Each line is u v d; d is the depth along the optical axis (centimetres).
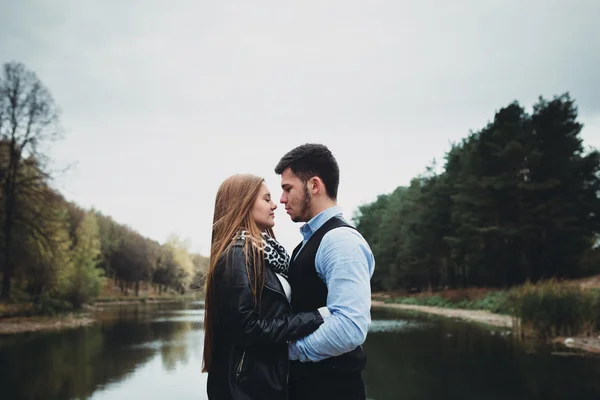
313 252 192
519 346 1273
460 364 1024
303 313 179
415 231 4628
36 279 3030
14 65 2778
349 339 171
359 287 177
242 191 202
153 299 8219
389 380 866
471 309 3073
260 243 190
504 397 726
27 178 2816
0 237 2759
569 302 1416
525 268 3294
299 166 203
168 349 1422
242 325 172
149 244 9562
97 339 1720
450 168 4200
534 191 3012
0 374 1016
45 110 2812
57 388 872
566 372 898
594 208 3014
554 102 3117
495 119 3325
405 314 2983
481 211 3212
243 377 174
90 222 4491
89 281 3659
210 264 192
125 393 828
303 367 192
